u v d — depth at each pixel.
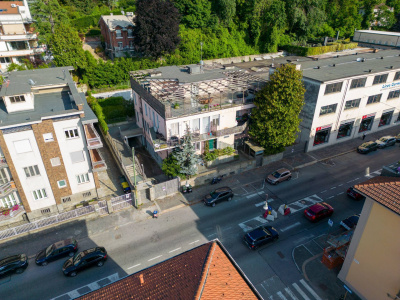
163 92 39.03
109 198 35.47
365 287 22.11
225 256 17.19
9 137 28.12
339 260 26.06
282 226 30.92
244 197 35.44
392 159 43.34
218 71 47.25
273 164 42.22
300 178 39.03
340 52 69.38
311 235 29.72
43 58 67.75
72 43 55.94
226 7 71.00
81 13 82.69
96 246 28.56
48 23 62.19
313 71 45.53
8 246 28.78
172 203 34.50
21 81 34.88
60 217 30.86
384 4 101.94
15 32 64.12
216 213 32.91
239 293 14.84
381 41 74.25
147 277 16.06
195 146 39.53
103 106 54.94
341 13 89.62
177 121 36.06
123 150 44.91
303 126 44.66
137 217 32.38
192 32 70.00
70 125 30.50
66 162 31.92
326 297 23.47
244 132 43.12
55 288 24.53
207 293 14.01
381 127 52.50
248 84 42.66
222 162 40.44
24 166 29.81
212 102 40.91
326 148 46.59
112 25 64.19
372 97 47.62
